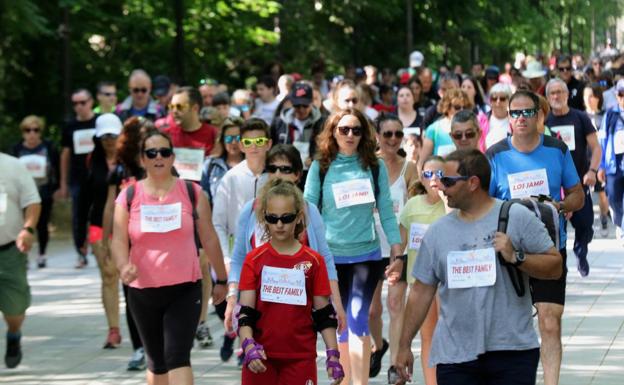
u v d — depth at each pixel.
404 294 21.89
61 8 54.53
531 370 15.18
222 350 24.94
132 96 36.12
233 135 26.00
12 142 55.25
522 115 20.55
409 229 21.64
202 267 26.44
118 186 25.03
